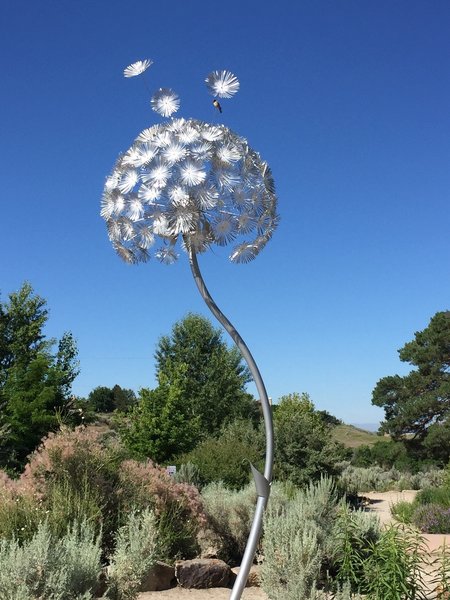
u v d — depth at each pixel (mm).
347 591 5078
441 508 13016
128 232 4570
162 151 4414
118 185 4629
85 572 4629
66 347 18375
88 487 7695
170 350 36594
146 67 4707
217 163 4453
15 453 14789
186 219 4297
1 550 4953
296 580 5379
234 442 16547
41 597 4273
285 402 28734
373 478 26500
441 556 5648
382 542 5469
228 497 9492
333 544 5875
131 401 55344
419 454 36094
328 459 18484
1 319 21156
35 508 7098
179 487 8562
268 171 4793
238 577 4301
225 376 35000
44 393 15695
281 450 18859
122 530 6059
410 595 5195
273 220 4781
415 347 37875
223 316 4535
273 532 5766
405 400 37188
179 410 19766
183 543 8070
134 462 8820
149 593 6703
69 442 8086
